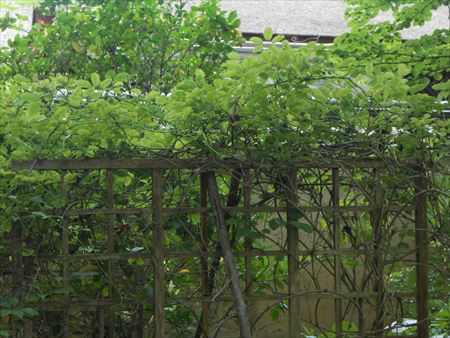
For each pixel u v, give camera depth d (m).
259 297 4.20
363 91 4.17
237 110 4.11
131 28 5.79
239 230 4.21
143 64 5.79
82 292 4.32
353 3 5.51
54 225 4.09
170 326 4.84
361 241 4.45
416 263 4.43
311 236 4.97
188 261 4.49
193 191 4.45
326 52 4.94
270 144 4.14
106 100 4.01
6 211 3.92
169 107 4.11
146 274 4.32
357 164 4.27
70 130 3.97
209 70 5.83
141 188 4.38
